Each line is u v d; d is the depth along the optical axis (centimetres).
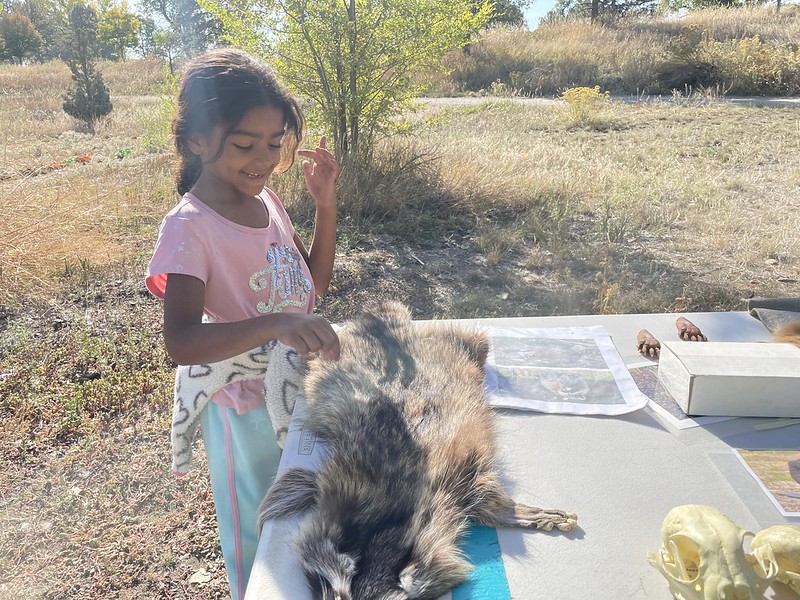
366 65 637
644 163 839
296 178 641
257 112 145
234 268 154
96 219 616
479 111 1269
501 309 450
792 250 540
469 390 158
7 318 455
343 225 600
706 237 580
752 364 166
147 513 288
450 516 121
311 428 150
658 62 1619
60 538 275
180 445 165
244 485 166
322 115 667
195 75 147
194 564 262
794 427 160
